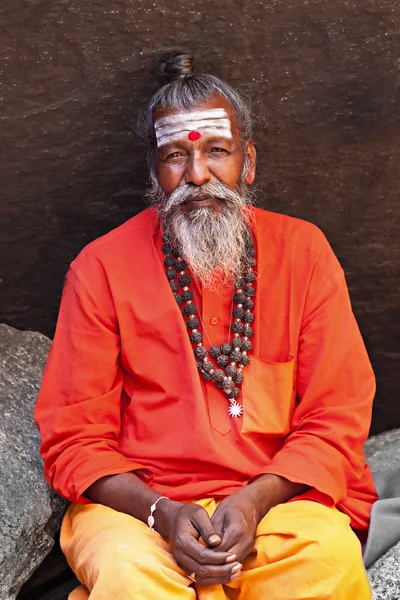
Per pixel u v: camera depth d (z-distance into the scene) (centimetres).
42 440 358
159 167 375
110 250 377
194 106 367
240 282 371
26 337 467
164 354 365
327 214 446
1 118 394
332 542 312
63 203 431
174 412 359
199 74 376
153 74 389
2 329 466
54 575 418
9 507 364
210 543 304
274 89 400
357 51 388
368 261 462
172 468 354
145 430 362
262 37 382
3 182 417
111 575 302
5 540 354
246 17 374
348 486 363
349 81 399
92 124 403
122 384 375
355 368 363
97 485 341
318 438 348
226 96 374
